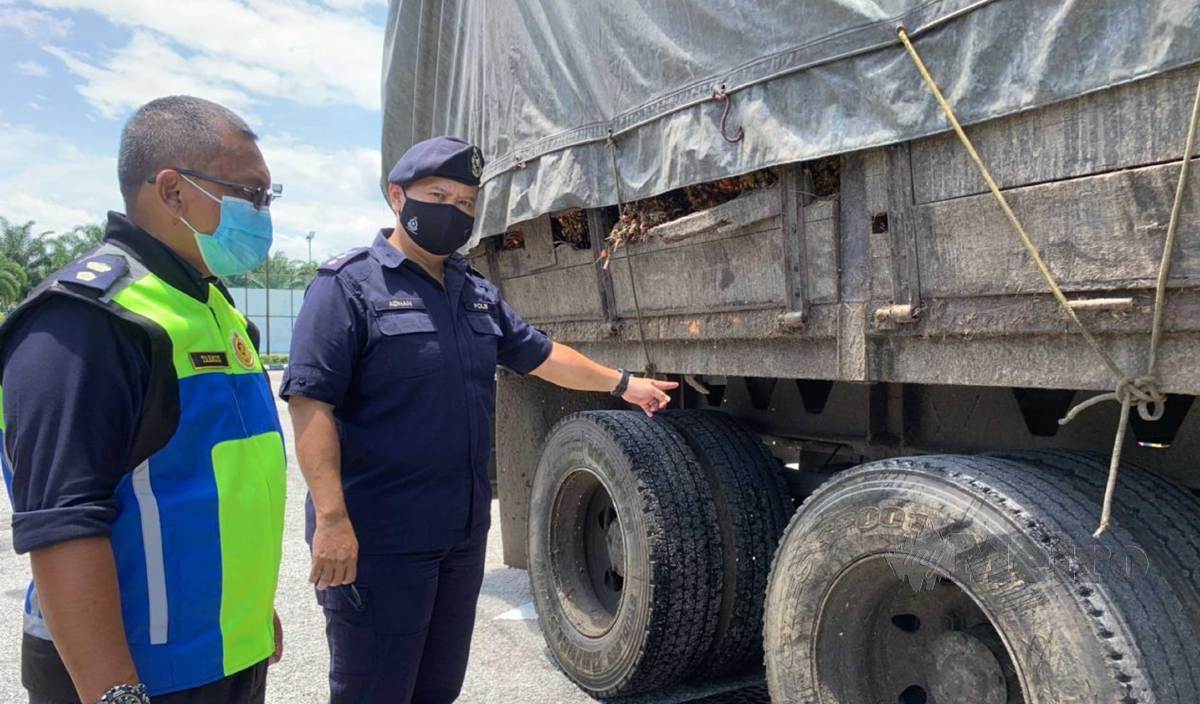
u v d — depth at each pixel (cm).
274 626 202
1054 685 173
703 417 346
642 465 317
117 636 134
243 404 162
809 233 236
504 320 262
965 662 208
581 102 315
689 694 348
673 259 293
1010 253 185
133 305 143
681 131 267
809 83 224
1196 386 157
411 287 229
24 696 355
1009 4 177
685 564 306
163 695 147
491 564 551
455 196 227
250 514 158
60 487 132
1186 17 149
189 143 153
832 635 231
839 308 228
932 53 193
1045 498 189
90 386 135
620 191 298
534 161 346
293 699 350
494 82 376
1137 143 160
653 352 320
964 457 214
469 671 376
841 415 314
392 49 486
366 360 221
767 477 328
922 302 206
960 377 201
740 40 243
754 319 259
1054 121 174
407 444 222
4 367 138
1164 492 195
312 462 211
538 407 454
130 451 143
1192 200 152
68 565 130
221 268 159
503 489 468
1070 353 178
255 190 161
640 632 309
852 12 210
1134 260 162
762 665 345
